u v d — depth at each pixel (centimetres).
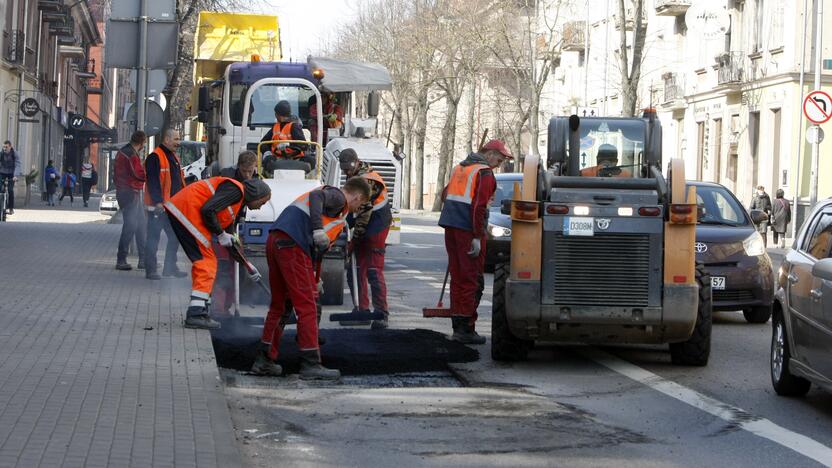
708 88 6275
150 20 2305
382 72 2620
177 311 1599
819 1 4897
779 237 5138
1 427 880
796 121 5331
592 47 7962
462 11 7806
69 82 8862
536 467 892
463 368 1357
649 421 1070
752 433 1023
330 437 987
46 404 969
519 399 1167
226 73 2539
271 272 1270
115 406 973
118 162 2173
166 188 2022
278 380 1252
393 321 1748
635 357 1470
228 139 2520
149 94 2698
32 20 6322
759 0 5728
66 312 1547
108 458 801
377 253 1644
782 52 5431
